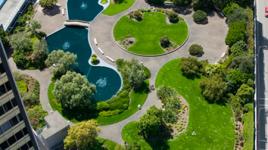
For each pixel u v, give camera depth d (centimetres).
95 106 19600
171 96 19725
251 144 17812
